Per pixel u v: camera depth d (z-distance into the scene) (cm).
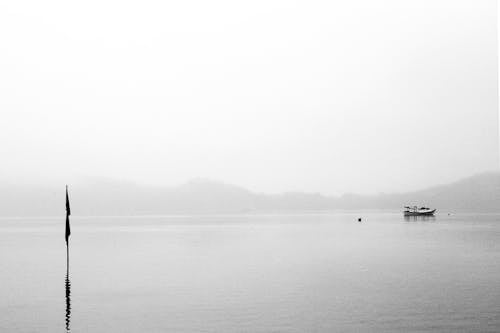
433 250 10031
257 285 5850
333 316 4228
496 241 12281
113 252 10550
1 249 11544
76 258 9319
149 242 13550
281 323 4022
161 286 5862
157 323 4062
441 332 3759
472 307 4506
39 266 8031
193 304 4775
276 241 13388
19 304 4869
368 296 5053
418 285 5678
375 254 9381
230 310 4494
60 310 4581
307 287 5650
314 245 11794
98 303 4878
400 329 3828
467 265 7488
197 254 9925
